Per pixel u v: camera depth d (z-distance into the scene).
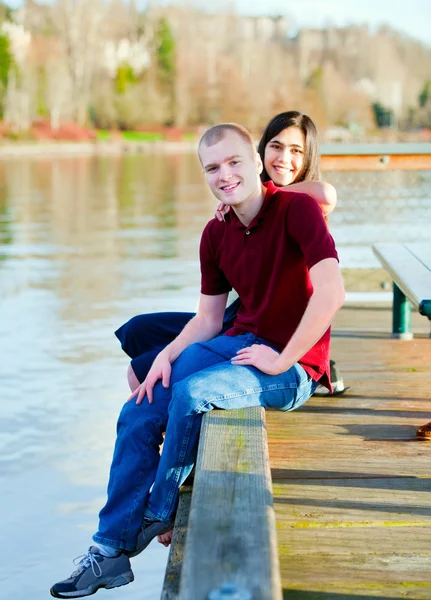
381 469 3.22
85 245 14.85
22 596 3.61
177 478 2.86
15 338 7.83
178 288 10.38
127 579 2.87
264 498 2.26
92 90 92.38
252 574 1.88
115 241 15.36
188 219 19.34
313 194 3.67
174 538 2.71
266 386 2.96
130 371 3.47
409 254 4.64
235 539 2.03
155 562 4.02
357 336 5.45
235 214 3.15
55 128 83.38
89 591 2.83
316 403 4.01
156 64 99.12
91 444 5.22
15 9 94.81
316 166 3.96
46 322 8.53
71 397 6.10
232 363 2.97
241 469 2.44
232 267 3.16
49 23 94.31
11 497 4.52
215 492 2.29
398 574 2.52
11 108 79.25
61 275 11.46
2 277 11.37
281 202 3.04
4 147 71.38
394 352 5.00
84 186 32.06
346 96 106.50
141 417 2.99
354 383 4.33
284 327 3.10
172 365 3.16
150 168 47.41
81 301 9.62
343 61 113.88
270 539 2.04
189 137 94.81
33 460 4.99
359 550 2.65
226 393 2.88
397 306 5.33
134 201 24.72
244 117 97.75
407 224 7.97
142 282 10.82
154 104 95.50
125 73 96.19
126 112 93.06
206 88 98.00
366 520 2.83
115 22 103.12
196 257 13.09
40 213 21.27
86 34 94.00
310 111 101.31
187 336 3.32
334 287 2.88
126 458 2.94
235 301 3.47
